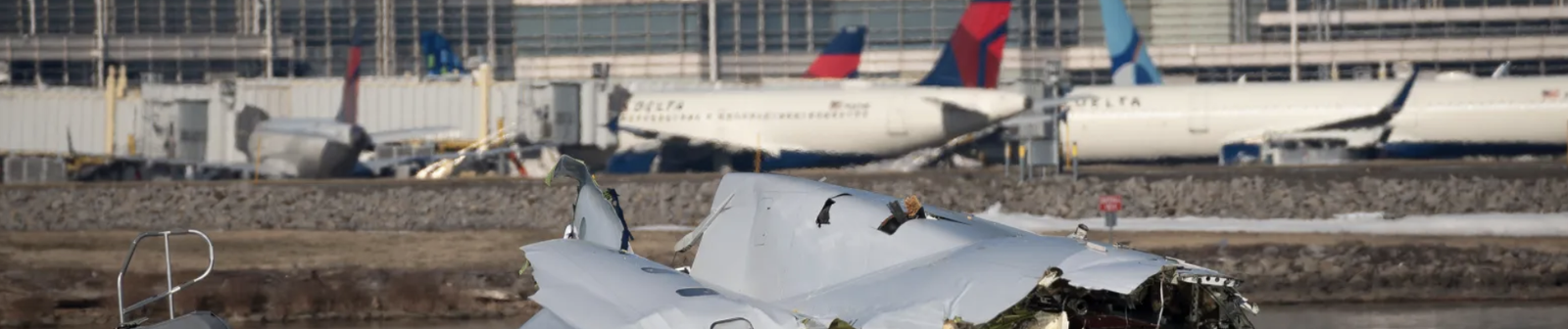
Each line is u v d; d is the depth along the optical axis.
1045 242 52.25
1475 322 95.31
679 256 113.94
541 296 61.56
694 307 55.28
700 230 66.06
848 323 50.88
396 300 110.50
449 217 196.62
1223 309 51.75
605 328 56.03
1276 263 120.81
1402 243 142.38
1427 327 93.12
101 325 106.62
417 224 194.38
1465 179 186.12
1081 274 47.78
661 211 194.00
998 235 55.50
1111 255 49.09
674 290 58.09
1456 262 120.56
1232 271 119.75
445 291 112.94
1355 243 141.75
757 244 61.84
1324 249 128.25
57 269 136.12
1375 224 166.38
